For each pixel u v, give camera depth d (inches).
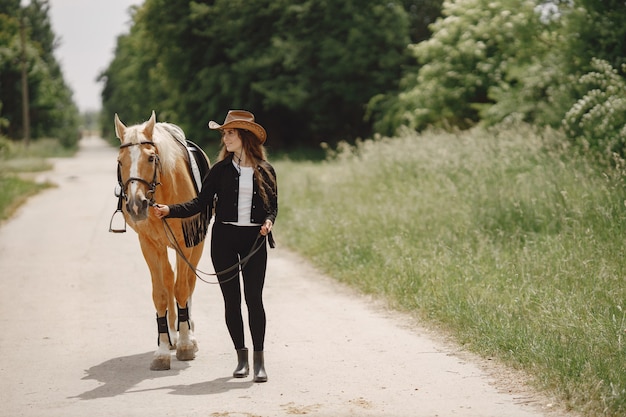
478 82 781.9
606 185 398.6
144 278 428.1
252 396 229.1
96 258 490.9
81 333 313.3
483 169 493.4
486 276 342.0
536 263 340.2
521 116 605.6
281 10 1408.7
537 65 628.7
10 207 749.9
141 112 2405.3
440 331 297.9
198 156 297.7
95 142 4269.2
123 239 564.7
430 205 467.5
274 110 1563.7
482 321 285.4
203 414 213.5
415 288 347.3
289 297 373.7
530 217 411.8
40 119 2400.3
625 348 240.7
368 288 371.9
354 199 570.9
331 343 288.4
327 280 412.5
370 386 236.5
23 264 473.7
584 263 321.4
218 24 1494.8
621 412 201.5
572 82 555.8
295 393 231.5
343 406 218.2
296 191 689.6
